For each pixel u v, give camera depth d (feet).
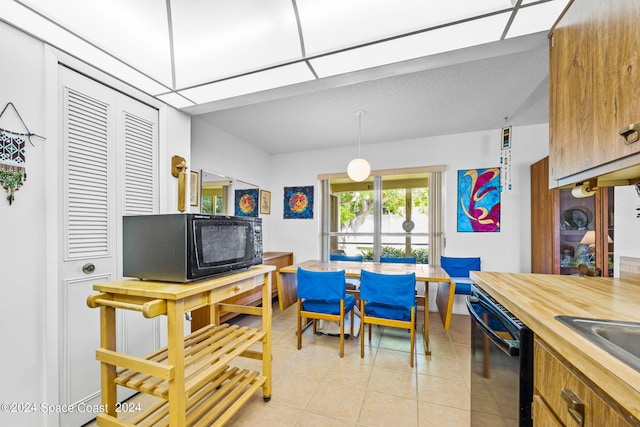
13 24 3.99
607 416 1.81
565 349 2.16
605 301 3.16
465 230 11.21
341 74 5.57
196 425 4.13
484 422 3.83
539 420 2.65
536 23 4.04
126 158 5.81
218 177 10.48
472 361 4.34
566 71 3.67
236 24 4.86
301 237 13.98
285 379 6.25
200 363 4.23
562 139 3.78
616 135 2.74
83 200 4.97
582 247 7.95
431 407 5.29
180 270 3.71
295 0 4.45
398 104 8.39
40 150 4.29
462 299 11.19
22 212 4.07
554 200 8.34
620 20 2.67
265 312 5.44
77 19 4.16
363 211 13.26
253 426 4.76
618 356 1.86
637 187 3.59
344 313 7.52
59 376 4.52
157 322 6.28
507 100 8.11
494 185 10.84
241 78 5.69
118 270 5.56
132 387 3.73
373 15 4.34
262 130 10.84
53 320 4.38
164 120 6.63
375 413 5.12
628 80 2.57
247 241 5.05
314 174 13.84
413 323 6.86
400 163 12.21
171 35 5.06
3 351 3.84
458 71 6.56
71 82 4.81
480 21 4.04
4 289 3.86
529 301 3.15
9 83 3.98
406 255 12.46
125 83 5.64
